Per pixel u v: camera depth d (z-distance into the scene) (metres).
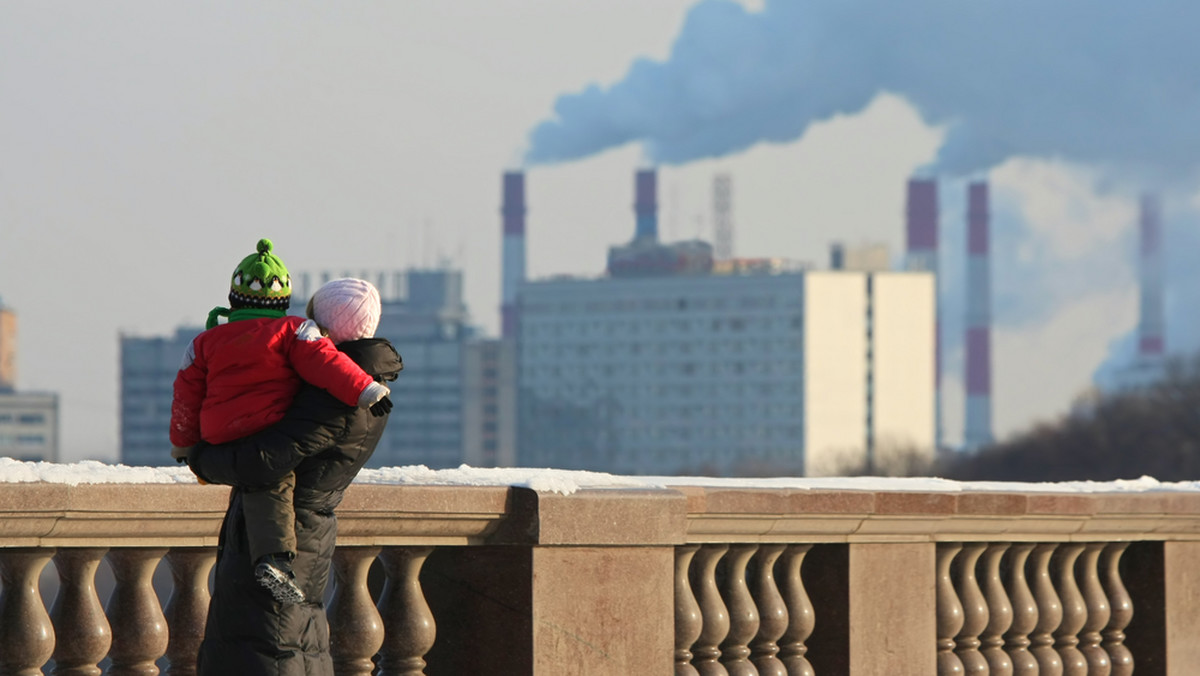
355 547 20.38
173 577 19.58
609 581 22.12
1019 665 28.52
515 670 21.56
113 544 18.08
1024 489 28.41
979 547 27.80
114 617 18.66
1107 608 30.12
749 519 23.80
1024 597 28.55
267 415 16.66
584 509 21.77
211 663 17.06
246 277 17.12
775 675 24.91
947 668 27.19
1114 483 31.19
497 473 22.50
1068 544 29.47
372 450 17.34
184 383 16.98
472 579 21.97
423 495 20.31
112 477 17.72
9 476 16.94
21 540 17.28
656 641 22.52
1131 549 31.22
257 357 16.66
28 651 17.53
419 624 21.06
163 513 18.06
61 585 18.41
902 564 26.25
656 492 22.55
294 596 16.55
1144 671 30.97
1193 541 31.11
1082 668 29.58
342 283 17.61
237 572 16.94
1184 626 30.97
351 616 20.38
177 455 17.38
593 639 21.95
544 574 21.55
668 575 22.70
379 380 17.45
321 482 16.98
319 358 16.62
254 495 16.73
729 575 24.53
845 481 27.19
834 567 25.75
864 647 25.72
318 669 17.34
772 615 24.78
